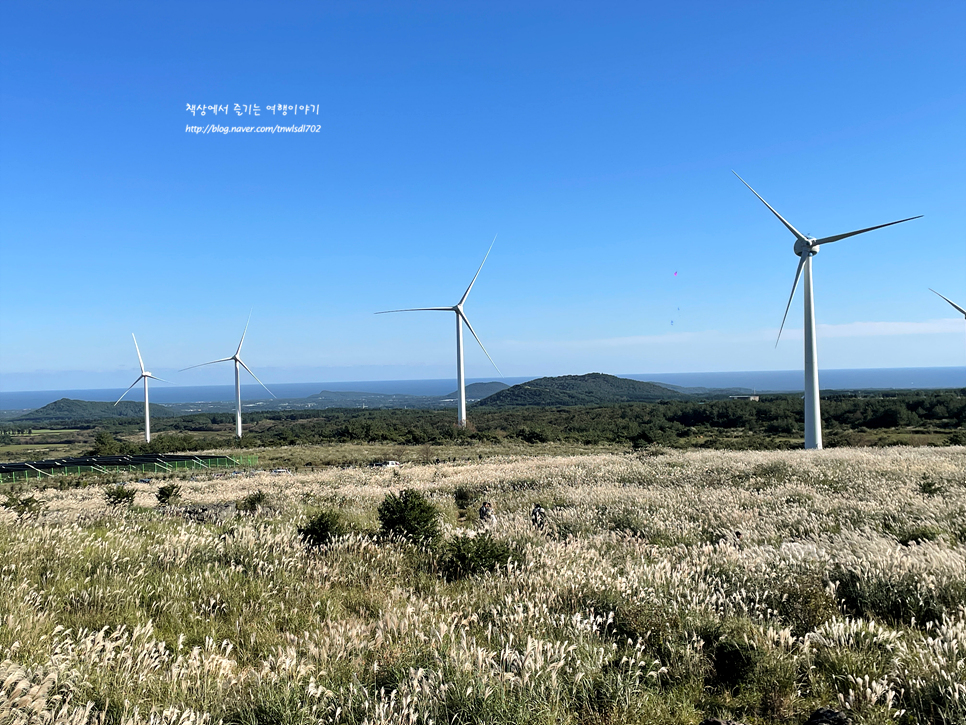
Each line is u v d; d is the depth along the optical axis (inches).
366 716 177.6
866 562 345.4
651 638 255.4
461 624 272.4
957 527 486.0
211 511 751.1
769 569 352.5
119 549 386.9
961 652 228.4
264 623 281.0
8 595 277.3
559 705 194.5
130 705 183.5
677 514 633.0
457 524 676.1
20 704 165.0
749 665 221.9
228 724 181.6
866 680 202.1
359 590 339.0
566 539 530.6
